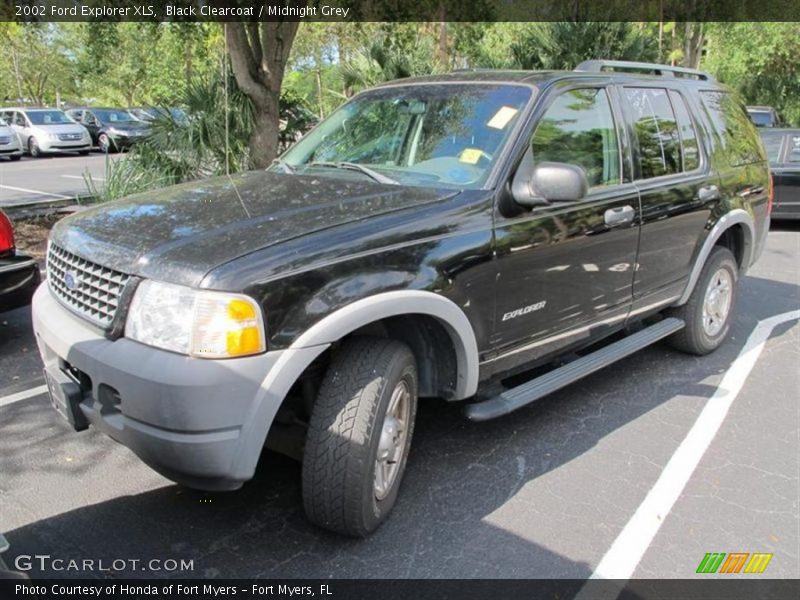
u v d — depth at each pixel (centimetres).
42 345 315
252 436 262
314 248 278
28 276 496
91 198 1146
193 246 274
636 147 446
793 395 479
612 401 463
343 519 296
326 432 288
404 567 297
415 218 314
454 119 388
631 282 443
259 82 1016
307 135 449
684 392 480
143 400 256
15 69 4069
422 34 1592
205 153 997
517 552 308
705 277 524
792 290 762
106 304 280
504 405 356
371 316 286
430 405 451
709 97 545
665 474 375
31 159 2386
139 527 319
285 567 295
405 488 355
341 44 2098
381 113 422
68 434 403
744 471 380
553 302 383
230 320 253
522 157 362
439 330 331
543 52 1560
